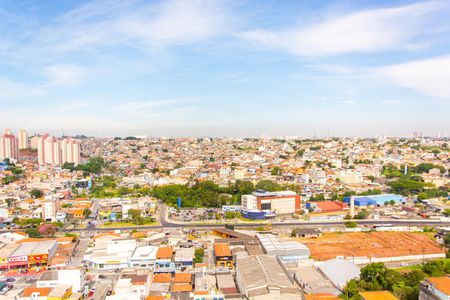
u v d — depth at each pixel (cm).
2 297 15175
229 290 15575
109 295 15300
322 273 18238
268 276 14800
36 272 18950
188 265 19500
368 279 16538
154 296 14850
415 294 14712
